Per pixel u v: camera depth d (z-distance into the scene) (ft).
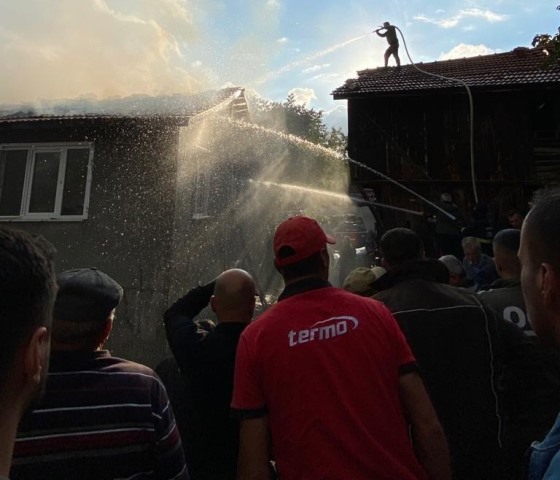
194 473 6.96
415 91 41.32
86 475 4.82
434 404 6.77
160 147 30.01
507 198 41.09
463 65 50.44
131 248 29.37
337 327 5.63
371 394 5.35
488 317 7.15
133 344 28.37
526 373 7.04
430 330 7.04
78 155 30.81
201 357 6.98
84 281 5.49
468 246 20.13
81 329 5.28
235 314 7.31
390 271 7.97
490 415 6.70
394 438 5.30
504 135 41.68
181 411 7.15
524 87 38.70
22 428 4.79
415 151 43.32
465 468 6.61
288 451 5.32
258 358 5.63
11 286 2.72
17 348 2.74
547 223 3.22
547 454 3.17
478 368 6.84
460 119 42.73
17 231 3.05
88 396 5.03
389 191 43.27
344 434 5.15
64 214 30.40
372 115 44.68
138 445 5.02
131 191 29.84
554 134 42.37
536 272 3.31
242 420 5.55
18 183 30.99
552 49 30.48
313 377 5.38
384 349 5.63
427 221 37.22
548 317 3.27
